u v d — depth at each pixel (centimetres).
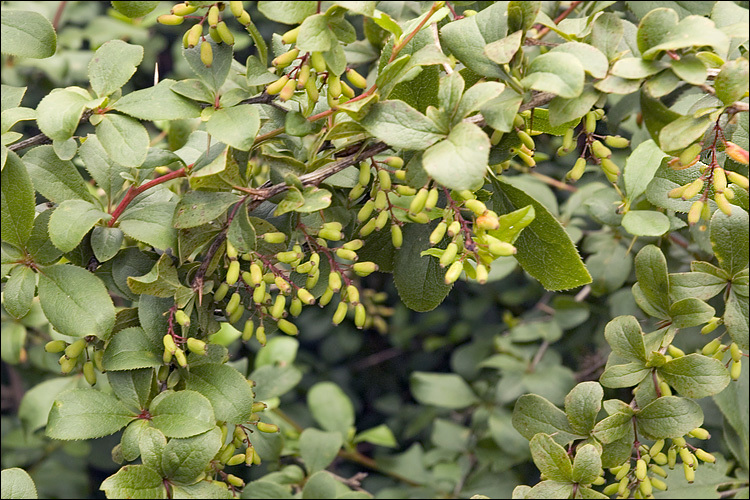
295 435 161
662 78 104
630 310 139
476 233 105
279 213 107
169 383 109
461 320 255
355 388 268
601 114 108
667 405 108
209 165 106
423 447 233
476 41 107
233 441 111
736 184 109
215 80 108
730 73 103
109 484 104
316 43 104
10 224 107
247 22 108
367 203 109
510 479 167
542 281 110
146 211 109
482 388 180
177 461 106
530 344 169
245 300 112
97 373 141
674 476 130
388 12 130
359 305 109
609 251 138
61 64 181
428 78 107
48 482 211
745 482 132
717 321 109
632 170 114
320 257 112
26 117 107
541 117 111
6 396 193
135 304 111
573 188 154
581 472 107
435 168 102
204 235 109
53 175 109
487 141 103
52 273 107
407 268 114
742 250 108
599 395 109
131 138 107
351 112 105
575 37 107
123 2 105
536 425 110
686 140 104
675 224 117
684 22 103
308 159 110
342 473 241
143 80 219
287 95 106
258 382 136
